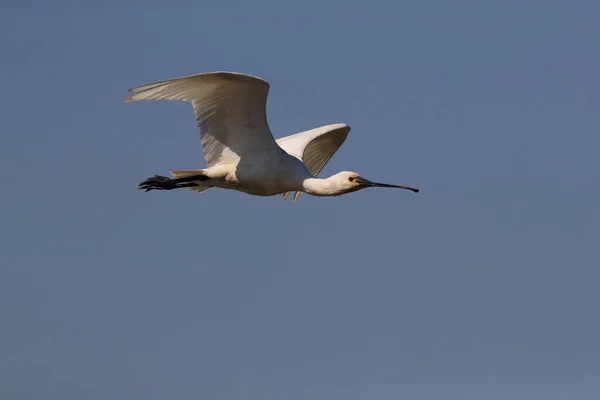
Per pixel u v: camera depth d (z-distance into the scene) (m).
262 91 15.80
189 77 15.26
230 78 15.42
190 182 17.03
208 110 16.14
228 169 16.75
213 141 16.61
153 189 17.09
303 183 17.05
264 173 16.75
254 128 16.47
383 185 17.19
